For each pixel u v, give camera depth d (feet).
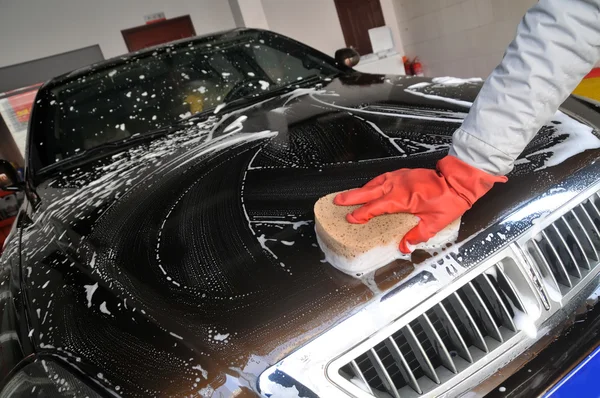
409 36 21.70
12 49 17.39
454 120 3.98
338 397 2.23
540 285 2.63
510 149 2.49
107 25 18.72
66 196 4.67
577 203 2.90
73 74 6.55
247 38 7.31
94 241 3.56
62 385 2.36
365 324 2.35
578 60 2.30
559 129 3.43
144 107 6.21
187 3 19.97
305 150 4.13
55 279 3.25
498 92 2.46
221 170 4.18
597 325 2.62
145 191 4.19
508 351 2.50
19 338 2.83
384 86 5.63
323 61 7.30
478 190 2.52
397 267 2.48
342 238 2.47
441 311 2.48
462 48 18.76
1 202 15.62
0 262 4.19
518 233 2.68
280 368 2.24
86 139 5.86
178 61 6.74
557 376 2.43
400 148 3.67
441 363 2.49
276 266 2.70
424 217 2.52
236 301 2.54
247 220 3.22
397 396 2.31
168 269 2.93
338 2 21.21
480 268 2.55
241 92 6.57
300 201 3.29
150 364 2.34
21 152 18.15
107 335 2.57
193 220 3.43
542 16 2.33
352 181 3.37
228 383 2.20
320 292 2.47
